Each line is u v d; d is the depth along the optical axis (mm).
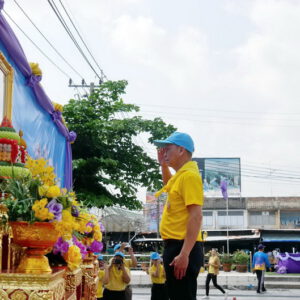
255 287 23359
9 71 6742
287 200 55312
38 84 8141
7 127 5359
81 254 5574
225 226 55250
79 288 6145
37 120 8688
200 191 3891
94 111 18016
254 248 39125
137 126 17562
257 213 55469
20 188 4047
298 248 40688
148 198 51125
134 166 17672
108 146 17594
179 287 3902
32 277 3580
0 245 4203
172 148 4164
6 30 6582
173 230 3969
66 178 11547
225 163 56438
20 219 3941
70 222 4188
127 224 31750
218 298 18844
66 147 11578
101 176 16797
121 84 18406
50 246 4059
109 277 10258
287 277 26547
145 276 23172
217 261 18906
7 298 3555
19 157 5355
